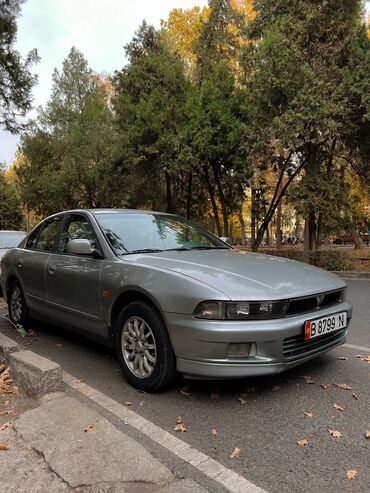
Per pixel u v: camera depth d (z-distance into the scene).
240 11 21.92
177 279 3.54
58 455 2.63
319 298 3.69
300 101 12.16
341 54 13.20
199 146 14.45
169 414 3.37
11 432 2.97
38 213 30.22
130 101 17.94
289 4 13.87
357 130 12.95
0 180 43.34
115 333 4.10
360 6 13.30
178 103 16.83
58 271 4.93
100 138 23.33
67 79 28.45
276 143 12.98
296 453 2.80
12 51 11.27
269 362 3.30
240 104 14.84
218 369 3.29
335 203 13.48
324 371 4.22
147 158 16.44
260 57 12.94
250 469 2.62
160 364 3.61
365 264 13.77
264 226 17.03
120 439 2.80
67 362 4.67
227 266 3.87
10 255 6.29
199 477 2.55
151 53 18.83
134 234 4.69
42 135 27.44
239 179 15.77
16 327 5.92
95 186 24.25
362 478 2.53
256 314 3.31
